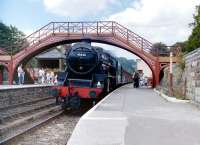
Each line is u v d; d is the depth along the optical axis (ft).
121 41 131.03
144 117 44.80
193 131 35.24
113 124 39.24
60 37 134.82
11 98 76.89
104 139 31.81
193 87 66.28
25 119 60.90
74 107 81.61
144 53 128.67
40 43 135.85
